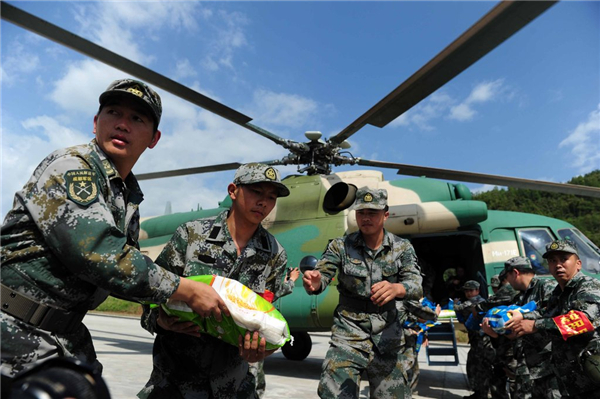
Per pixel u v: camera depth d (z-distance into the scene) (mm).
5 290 1468
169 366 2314
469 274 7973
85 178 1531
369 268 3285
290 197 7184
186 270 2336
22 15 3039
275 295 2590
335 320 3336
